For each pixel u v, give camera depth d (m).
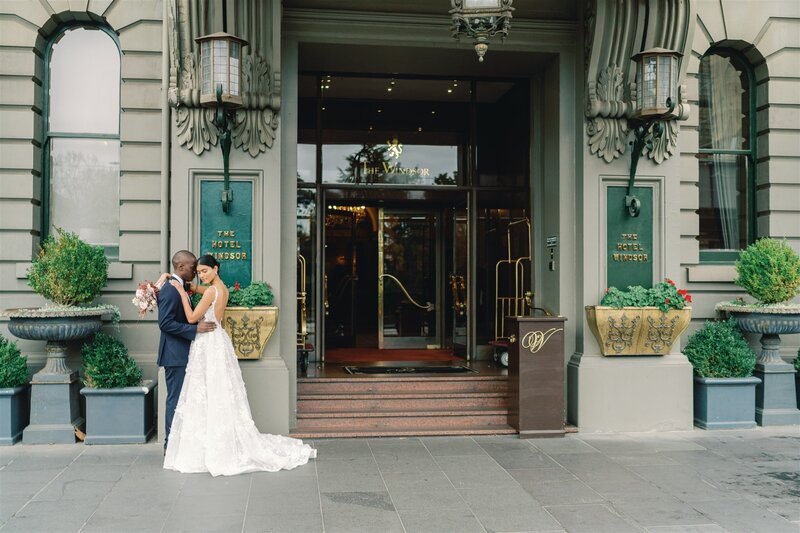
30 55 7.46
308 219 9.59
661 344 7.54
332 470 6.04
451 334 10.73
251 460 5.99
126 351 7.12
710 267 8.23
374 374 8.16
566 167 7.88
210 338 6.04
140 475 5.84
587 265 7.60
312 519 4.88
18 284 7.36
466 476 5.91
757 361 7.97
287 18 7.43
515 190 9.42
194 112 7.02
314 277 9.54
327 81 9.32
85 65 7.79
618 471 6.09
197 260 6.43
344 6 7.49
